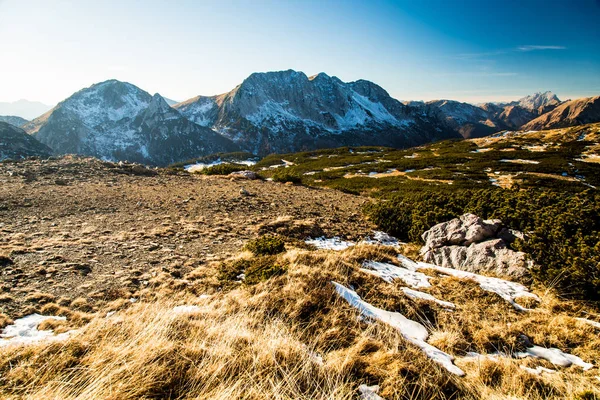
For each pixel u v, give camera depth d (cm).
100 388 296
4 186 1555
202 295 673
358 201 2431
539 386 413
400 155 7131
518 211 1198
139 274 773
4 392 297
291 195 2325
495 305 699
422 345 500
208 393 311
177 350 376
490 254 989
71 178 1942
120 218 1278
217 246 1066
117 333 430
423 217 1457
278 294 592
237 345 407
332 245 1309
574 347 555
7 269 722
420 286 793
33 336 475
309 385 346
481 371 436
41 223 1114
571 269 759
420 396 365
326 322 521
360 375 385
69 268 761
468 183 3634
